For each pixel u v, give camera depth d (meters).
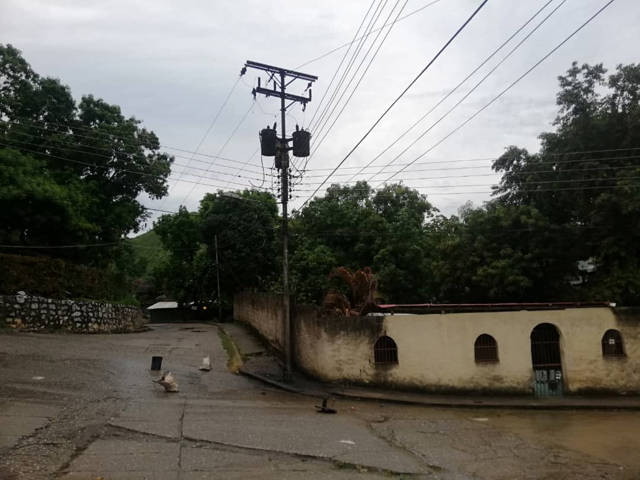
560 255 22.03
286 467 7.54
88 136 26.59
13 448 7.37
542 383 14.93
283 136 17.58
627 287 19.56
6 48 25.06
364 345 15.04
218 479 6.81
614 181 20.27
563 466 8.37
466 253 24.22
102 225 27.80
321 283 28.53
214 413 10.93
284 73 17.66
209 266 40.94
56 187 22.56
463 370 14.84
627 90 21.11
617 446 9.82
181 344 21.41
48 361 14.41
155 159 29.48
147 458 7.45
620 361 15.07
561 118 22.62
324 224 31.86
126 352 17.69
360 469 7.72
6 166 21.08
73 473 6.62
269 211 40.03
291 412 11.84
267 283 37.72
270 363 18.72
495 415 12.87
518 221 22.81
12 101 24.66
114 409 10.36
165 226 44.41
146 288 55.50
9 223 22.22
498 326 15.07
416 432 10.58
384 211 37.22
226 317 43.31
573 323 15.15
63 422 9.02
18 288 19.67
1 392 10.66
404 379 14.84
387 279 28.02
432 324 15.03
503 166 24.91
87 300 22.30
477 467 8.17
